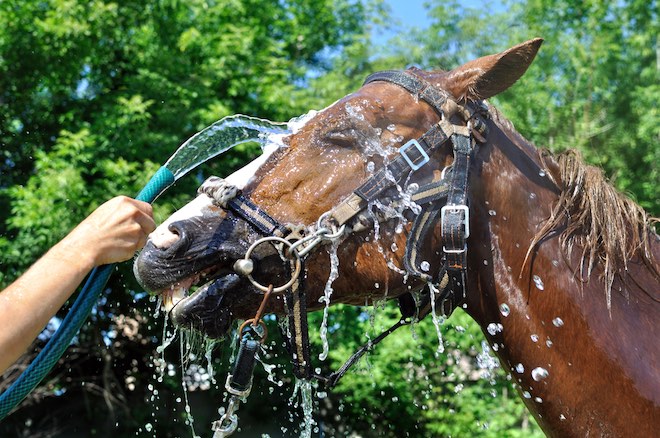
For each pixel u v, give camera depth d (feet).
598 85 34.60
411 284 7.05
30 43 26.45
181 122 26.27
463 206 6.86
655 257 7.36
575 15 35.73
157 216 21.22
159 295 6.91
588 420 6.79
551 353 6.93
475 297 7.24
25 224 22.56
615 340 6.78
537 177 7.39
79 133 23.80
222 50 28.81
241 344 6.51
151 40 28.86
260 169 7.00
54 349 5.15
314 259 6.84
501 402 25.02
